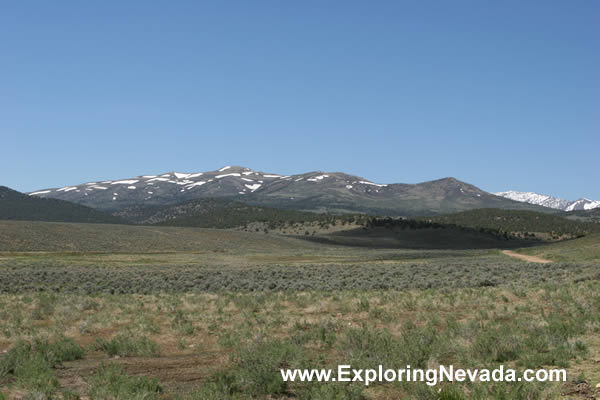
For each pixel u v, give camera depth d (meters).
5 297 30.92
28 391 11.12
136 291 36.44
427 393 9.80
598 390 9.70
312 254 119.88
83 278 46.28
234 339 16.89
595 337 14.32
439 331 17.06
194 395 10.74
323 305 23.66
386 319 19.89
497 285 32.31
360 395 10.37
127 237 141.88
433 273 45.62
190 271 56.81
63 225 142.12
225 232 180.88
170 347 16.91
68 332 19.38
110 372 12.06
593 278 30.84
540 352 13.02
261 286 36.91
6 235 118.06
